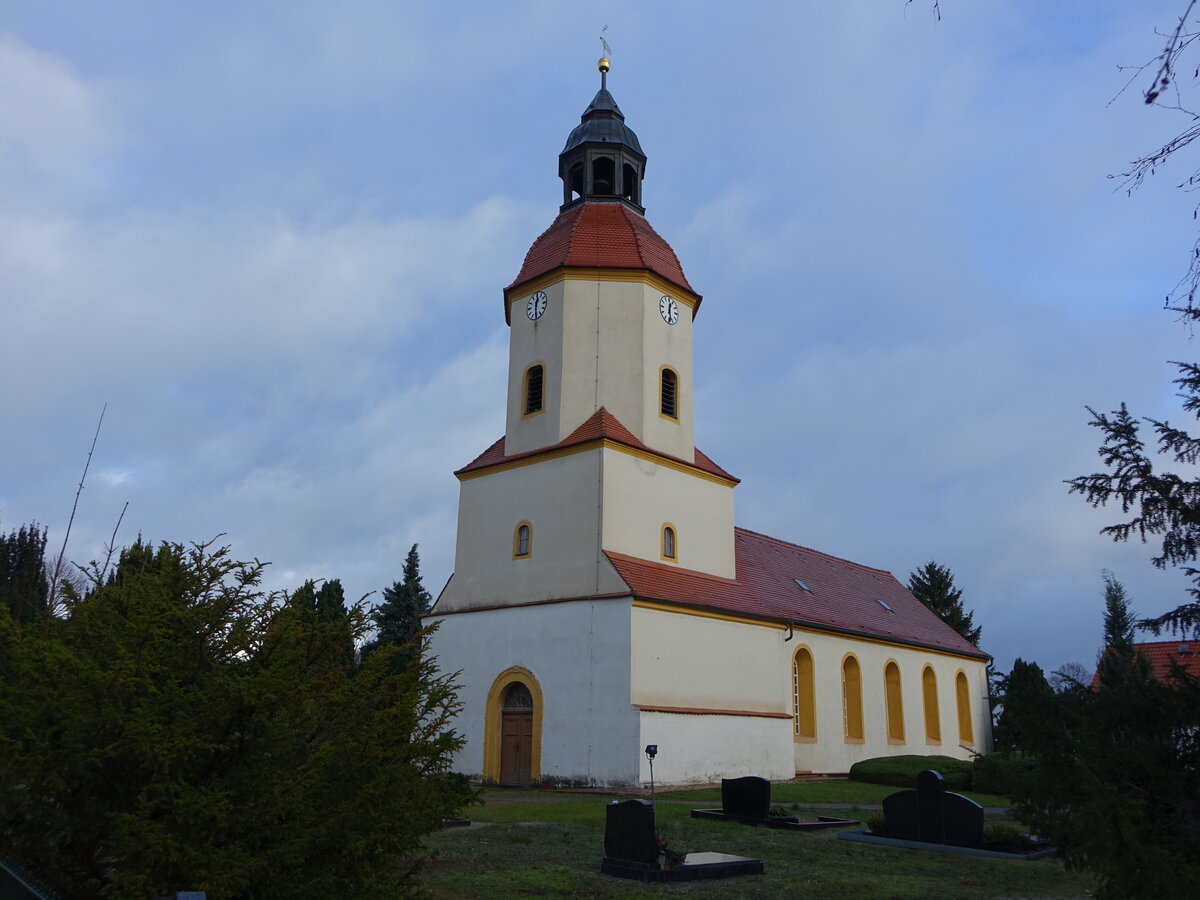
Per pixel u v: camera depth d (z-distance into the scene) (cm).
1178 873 682
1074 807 756
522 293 2981
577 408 2756
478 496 2892
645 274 2861
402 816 704
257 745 670
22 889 557
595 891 1077
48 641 684
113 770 658
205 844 617
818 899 1073
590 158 3088
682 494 2833
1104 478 855
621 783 2277
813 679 3262
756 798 1736
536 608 2588
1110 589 1823
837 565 4503
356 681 771
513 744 2552
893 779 2844
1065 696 812
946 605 6856
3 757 639
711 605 2638
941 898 1091
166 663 684
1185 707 771
